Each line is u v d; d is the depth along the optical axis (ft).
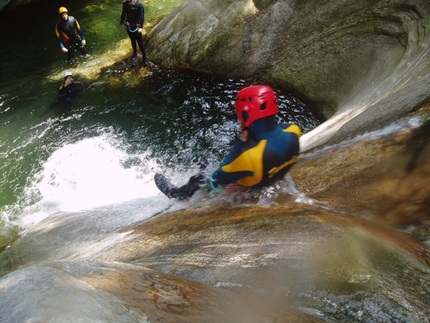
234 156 8.98
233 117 25.86
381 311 5.62
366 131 12.64
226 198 11.99
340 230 7.66
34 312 3.60
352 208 9.84
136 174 22.35
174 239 9.69
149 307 4.46
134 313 4.08
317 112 25.77
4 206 21.02
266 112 8.44
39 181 22.39
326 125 18.56
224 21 29.89
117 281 5.44
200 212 11.62
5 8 42.32
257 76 28.78
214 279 7.11
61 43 31.63
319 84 25.98
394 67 20.72
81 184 21.95
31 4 44.27
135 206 16.21
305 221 8.38
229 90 28.48
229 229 9.21
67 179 22.35
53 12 42.34
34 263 13.34
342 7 25.59
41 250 14.40
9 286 4.23
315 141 15.85
